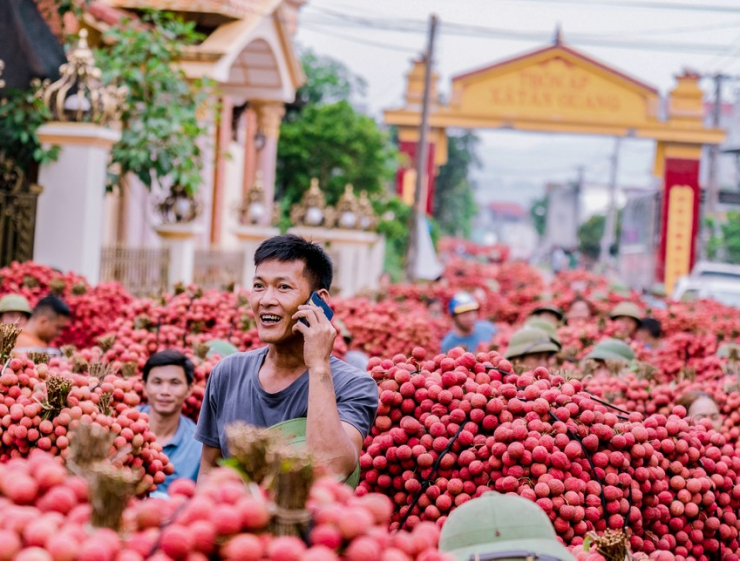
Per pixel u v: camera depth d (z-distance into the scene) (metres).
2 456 3.83
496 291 20.06
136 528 2.25
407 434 3.89
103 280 13.05
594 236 83.62
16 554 2.11
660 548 4.00
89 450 2.40
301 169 30.61
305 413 3.43
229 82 22.41
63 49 12.88
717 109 38.50
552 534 2.86
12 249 11.51
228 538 2.17
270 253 3.44
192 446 5.24
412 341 8.97
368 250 24.48
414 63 39.53
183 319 6.89
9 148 12.05
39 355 4.19
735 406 5.74
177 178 13.59
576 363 7.35
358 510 2.24
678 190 39.00
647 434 4.02
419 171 25.41
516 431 3.78
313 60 34.12
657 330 9.87
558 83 38.59
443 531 2.90
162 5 17.17
